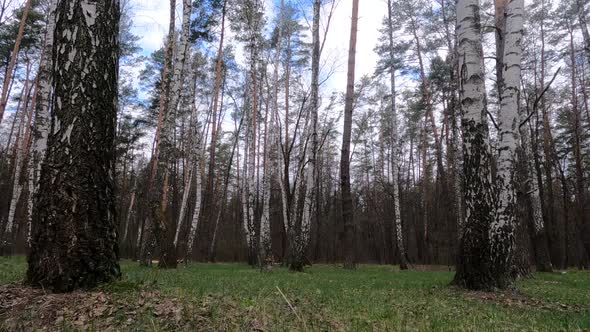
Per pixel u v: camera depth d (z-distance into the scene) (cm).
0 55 2356
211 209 3744
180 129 3591
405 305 606
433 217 3806
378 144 4662
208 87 3341
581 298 816
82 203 562
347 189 1759
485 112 884
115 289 554
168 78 2106
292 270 1459
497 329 446
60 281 536
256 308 496
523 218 1441
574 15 2731
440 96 2988
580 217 3297
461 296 755
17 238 2939
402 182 4600
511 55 896
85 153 572
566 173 3859
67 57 588
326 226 4169
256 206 3033
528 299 752
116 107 630
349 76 1772
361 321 457
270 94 2916
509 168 853
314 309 525
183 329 394
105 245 583
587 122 3231
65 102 578
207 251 3538
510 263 834
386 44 2683
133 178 4284
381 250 4450
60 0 609
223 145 4262
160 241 1433
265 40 2583
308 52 2708
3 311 454
